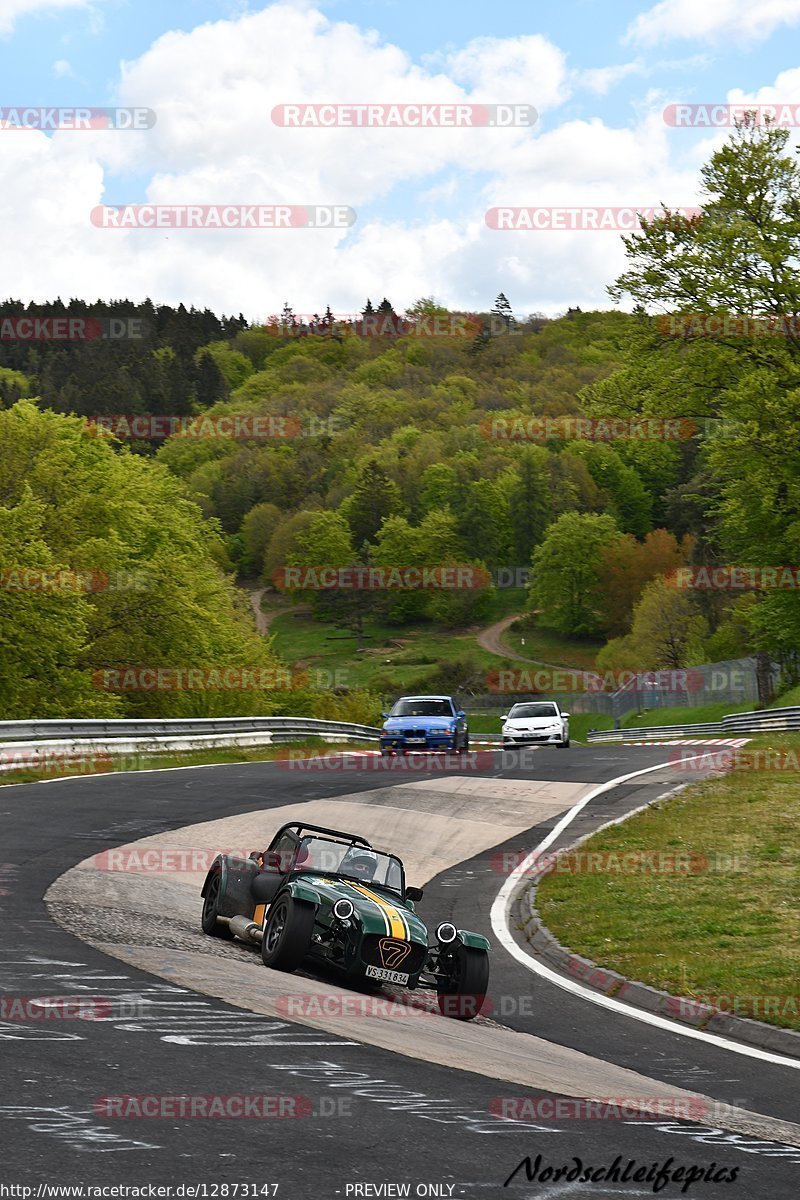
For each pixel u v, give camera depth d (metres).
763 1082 8.28
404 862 19.52
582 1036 9.66
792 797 23.97
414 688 130.38
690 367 42.94
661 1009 10.85
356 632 159.25
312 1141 5.36
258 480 197.12
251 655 76.88
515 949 13.60
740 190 42.75
